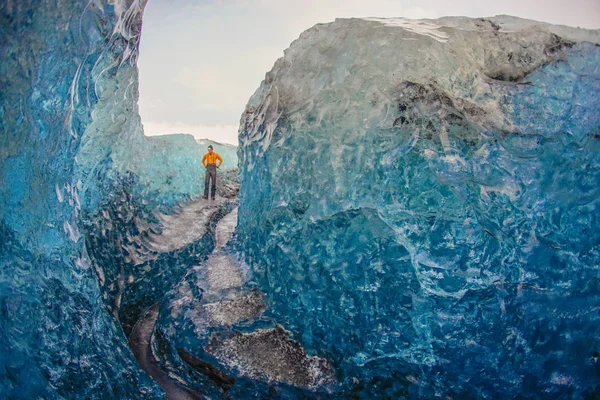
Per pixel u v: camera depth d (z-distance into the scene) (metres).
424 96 2.84
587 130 2.61
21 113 2.30
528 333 2.67
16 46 2.21
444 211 2.75
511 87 2.75
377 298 2.98
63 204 2.79
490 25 3.10
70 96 2.67
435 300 2.79
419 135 2.83
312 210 3.23
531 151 2.62
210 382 3.14
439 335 2.78
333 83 3.16
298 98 3.42
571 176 2.61
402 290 2.91
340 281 3.12
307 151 3.32
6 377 2.12
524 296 2.68
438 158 2.77
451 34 2.94
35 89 2.36
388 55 2.94
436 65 2.84
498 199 2.67
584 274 2.64
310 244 3.27
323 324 3.19
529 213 2.64
